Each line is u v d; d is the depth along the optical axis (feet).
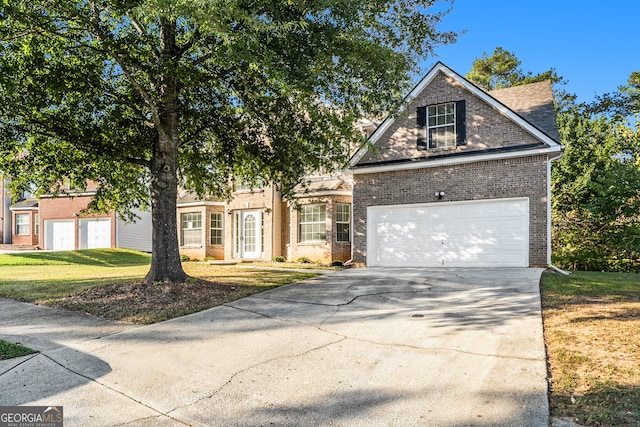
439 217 47.96
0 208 108.27
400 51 32.35
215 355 18.92
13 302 30.09
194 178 41.11
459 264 46.47
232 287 34.45
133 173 39.40
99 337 21.59
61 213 87.10
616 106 77.51
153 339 21.24
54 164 34.81
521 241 43.55
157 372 17.12
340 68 29.91
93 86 30.99
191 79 30.53
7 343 20.42
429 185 48.57
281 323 23.86
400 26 32.04
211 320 24.64
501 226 44.57
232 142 39.93
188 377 16.60
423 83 49.55
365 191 52.49
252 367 17.44
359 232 52.54
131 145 34.96
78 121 33.68
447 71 48.11
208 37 27.73
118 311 26.61
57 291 32.96
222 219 77.77
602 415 12.21
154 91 31.60
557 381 14.88
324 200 62.44
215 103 37.96
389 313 25.61
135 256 74.08
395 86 31.89
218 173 44.09
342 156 36.78
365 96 32.86
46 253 69.21
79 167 36.32
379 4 29.60
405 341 20.12
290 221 66.18
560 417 12.42
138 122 35.32
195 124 37.99
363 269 47.88
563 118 66.33
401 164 49.70
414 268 46.57
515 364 16.51
